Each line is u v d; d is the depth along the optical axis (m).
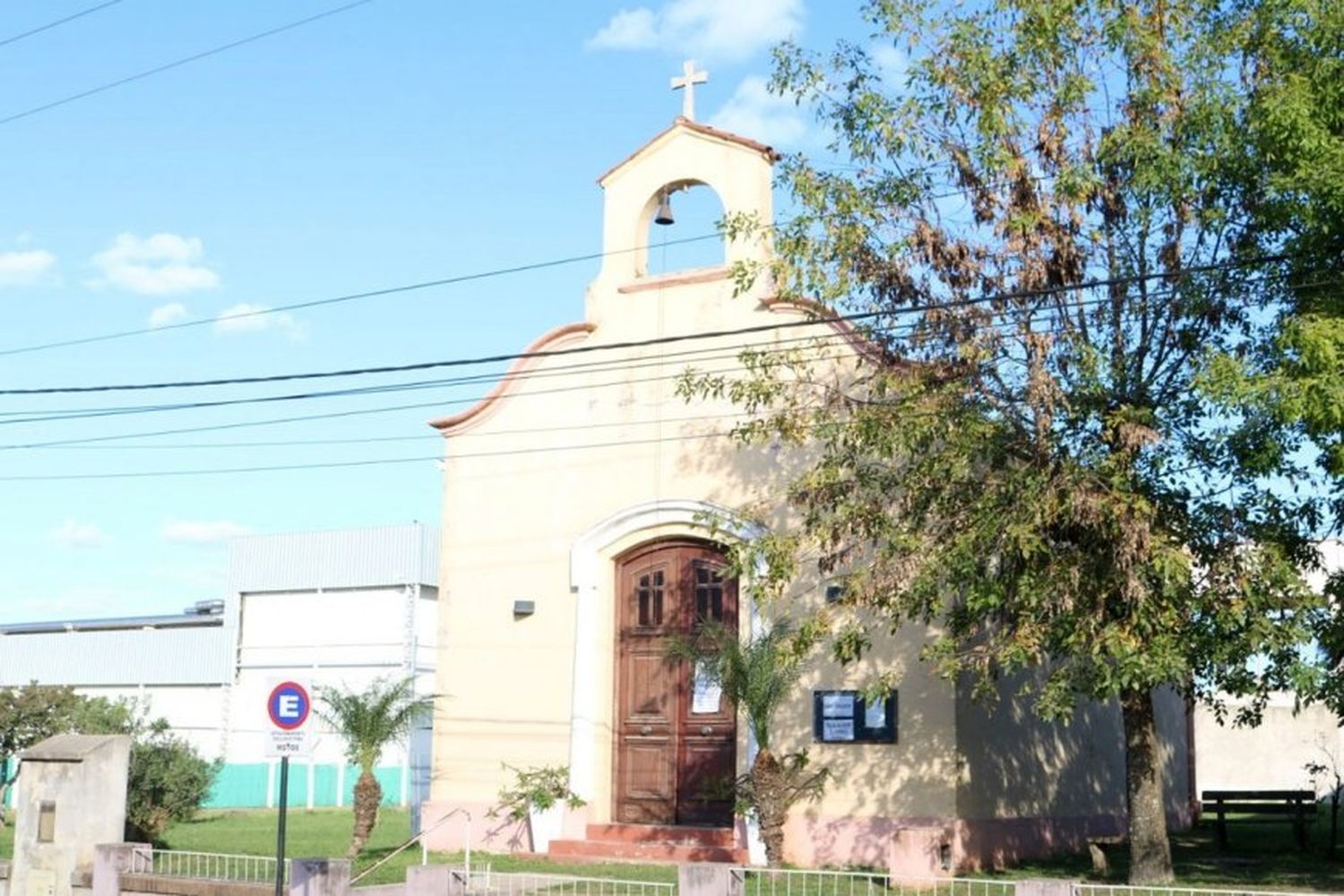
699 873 14.05
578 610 21.98
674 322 22.00
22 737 31.80
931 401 16.64
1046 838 21.20
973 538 15.95
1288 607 15.23
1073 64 16.69
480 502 23.17
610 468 22.19
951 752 19.02
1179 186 15.66
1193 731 30.58
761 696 18.86
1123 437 15.39
